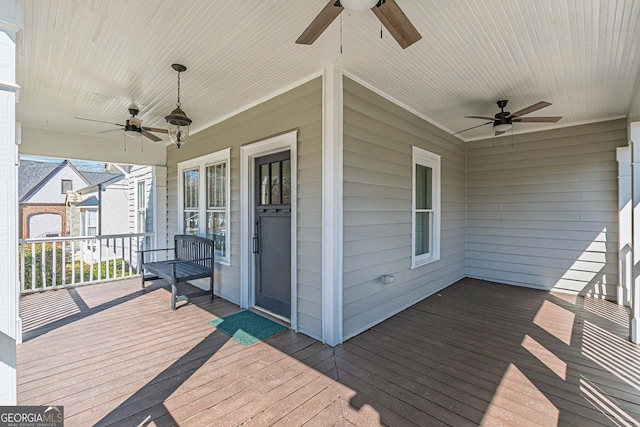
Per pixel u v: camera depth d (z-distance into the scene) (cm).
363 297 341
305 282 330
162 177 639
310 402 210
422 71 316
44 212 1460
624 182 437
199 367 256
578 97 388
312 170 322
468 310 411
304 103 330
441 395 219
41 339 312
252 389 225
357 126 331
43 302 438
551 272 514
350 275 322
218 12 220
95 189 1084
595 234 477
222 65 301
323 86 307
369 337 321
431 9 219
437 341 312
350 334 322
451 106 422
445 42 262
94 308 412
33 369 253
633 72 317
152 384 231
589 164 482
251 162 417
